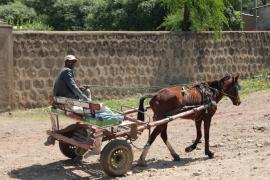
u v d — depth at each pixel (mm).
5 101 18844
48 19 39562
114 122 10547
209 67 23656
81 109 10703
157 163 11727
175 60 22734
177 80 22797
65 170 11219
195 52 23250
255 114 17188
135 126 10789
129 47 21641
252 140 13492
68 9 39000
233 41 24328
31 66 19641
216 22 23656
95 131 10555
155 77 22281
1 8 38156
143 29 31266
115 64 21359
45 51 19891
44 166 11562
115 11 32781
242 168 10289
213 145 13258
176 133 15016
